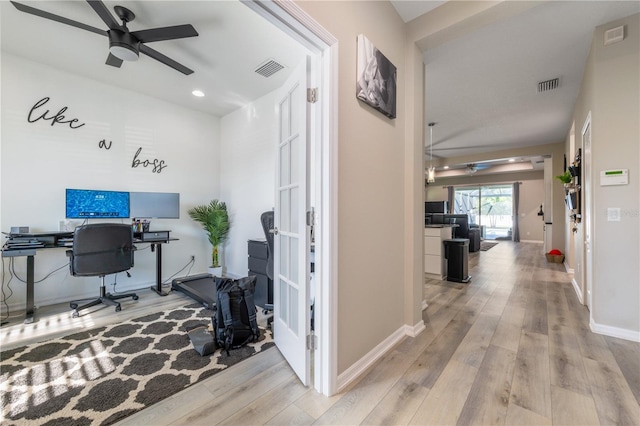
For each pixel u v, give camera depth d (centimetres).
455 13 215
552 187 611
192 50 285
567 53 288
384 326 208
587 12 229
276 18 133
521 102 414
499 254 686
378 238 202
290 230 194
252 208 418
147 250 396
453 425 134
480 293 355
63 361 192
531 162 888
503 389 161
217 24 246
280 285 212
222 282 227
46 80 314
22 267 302
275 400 153
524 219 1009
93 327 250
